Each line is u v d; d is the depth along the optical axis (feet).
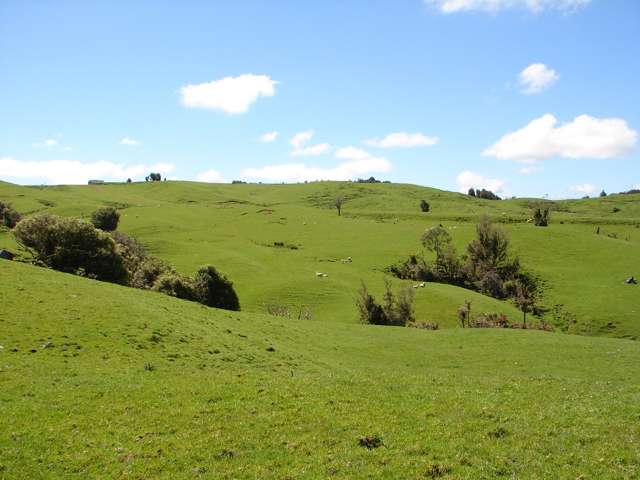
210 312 161.27
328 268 350.02
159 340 108.78
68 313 113.19
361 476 50.37
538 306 301.02
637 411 68.33
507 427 62.44
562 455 55.21
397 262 369.50
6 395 70.23
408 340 169.48
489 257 352.69
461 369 134.62
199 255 361.51
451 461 53.52
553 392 80.43
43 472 50.93
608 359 140.56
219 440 58.03
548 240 402.31
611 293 304.91
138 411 66.64
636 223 506.89
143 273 236.22
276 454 55.16
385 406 69.36
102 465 52.70
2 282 128.06
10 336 95.14
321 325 187.42
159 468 52.26
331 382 82.23
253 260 360.07
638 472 51.08
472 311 269.03
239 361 107.86
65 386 75.77
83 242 209.05
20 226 208.54
